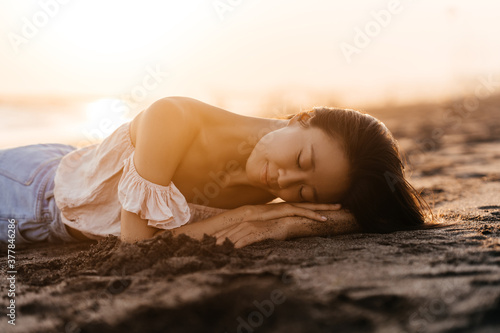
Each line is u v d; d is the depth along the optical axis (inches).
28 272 71.4
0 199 93.5
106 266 65.5
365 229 83.5
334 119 76.4
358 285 52.7
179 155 78.4
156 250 67.1
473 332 42.3
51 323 49.5
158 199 74.6
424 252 66.5
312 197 79.5
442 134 305.7
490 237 74.9
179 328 45.8
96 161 86.4
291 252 69.6
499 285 51.1
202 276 56.4
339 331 43.6
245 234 76.2
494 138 277.0
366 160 76.9
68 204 87.3
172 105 78.7
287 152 74.9
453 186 140.7
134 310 49.7
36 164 96.3
